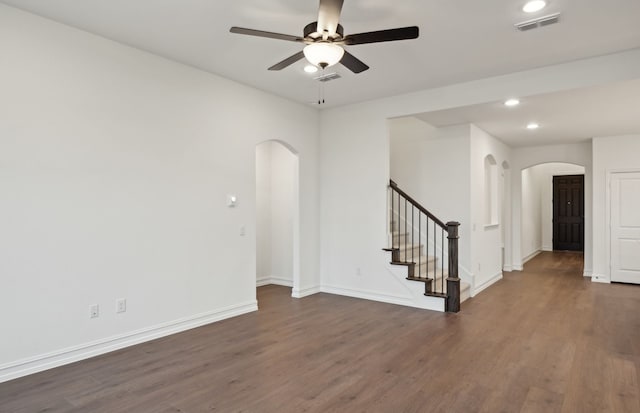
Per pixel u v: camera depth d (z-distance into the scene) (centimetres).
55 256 311
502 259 782
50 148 309
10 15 290
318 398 263
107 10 296
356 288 555
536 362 324
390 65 404
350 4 283
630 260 650
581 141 727
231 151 454
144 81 372
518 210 807
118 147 352
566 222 1125
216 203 437
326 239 586
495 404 255
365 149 546
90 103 333
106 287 342
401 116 522
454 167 585
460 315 463
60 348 313
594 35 334
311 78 448
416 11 293
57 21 313
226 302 448
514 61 395
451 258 480
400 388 278
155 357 333
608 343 369
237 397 264
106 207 343
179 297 399
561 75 402
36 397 263
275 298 548
